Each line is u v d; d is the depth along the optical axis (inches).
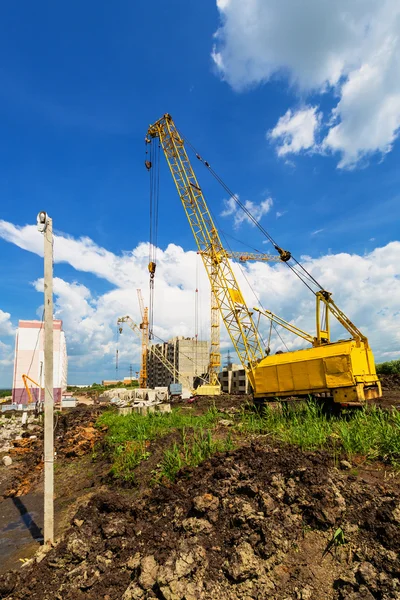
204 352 4512.8
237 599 196.7
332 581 200.2
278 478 278.1
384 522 218.5
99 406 1619.1
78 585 233.8
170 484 351.3
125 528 287.7
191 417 726.5
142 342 3754.9
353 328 741.9
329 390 681.0
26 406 1648.6
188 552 225.8
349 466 305.3
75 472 535.5
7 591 242.5
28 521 379.6
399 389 1082.1
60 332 1861.5
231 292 1387.8
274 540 222.7
